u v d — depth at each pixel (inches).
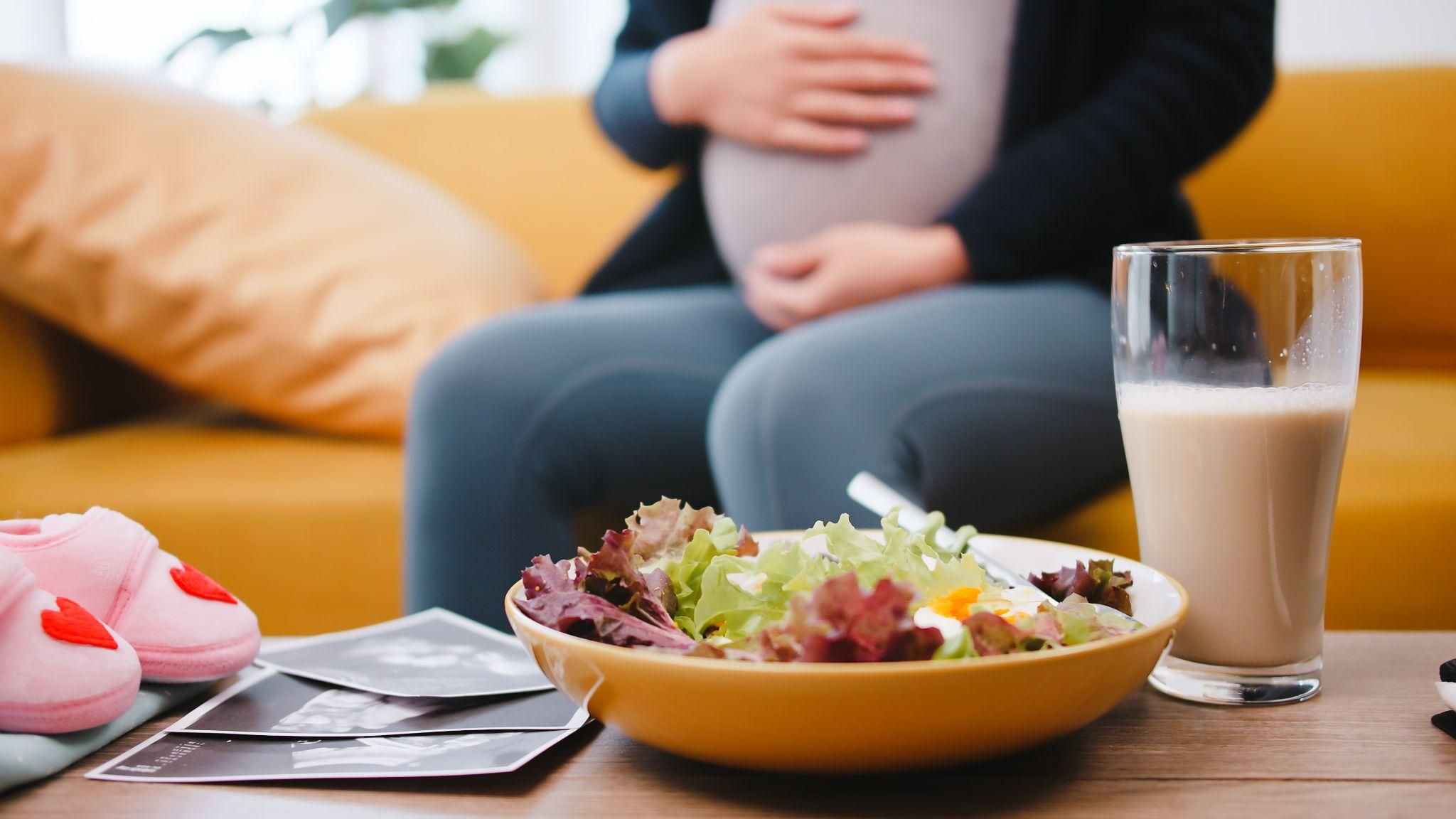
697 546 20.6
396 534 46.3
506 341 41.7
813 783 17.9
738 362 44.8
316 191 56.1
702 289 53.7
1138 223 45.8
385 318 52.7
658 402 42.6
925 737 16.0
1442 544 40.1
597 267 55.1
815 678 15.4
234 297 52.2
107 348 54.1
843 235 43.2
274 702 21.7
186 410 65.7
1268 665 21.0
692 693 16.1
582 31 115.2
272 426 57.4
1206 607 21.1
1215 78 41.7
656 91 49.6
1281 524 20.5
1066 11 44.3
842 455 34.6
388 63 111.9
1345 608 40.9
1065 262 44.1
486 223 66.3
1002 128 44.3
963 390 36.5
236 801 17.6
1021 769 18.2
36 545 20.5
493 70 116.5
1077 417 38.5
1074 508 42.1
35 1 87.1
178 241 52.4
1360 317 21.0
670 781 18.1
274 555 46.7
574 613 18.1
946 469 36.6
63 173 52.1
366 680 22.4
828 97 43.9
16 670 18.4
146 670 20.9
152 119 54.8
